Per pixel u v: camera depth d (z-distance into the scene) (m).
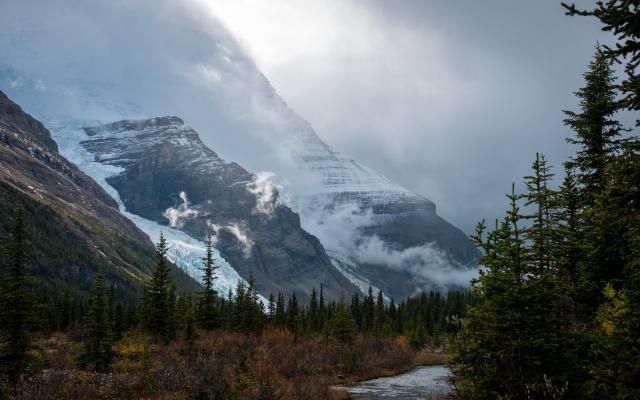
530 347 11.62
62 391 19.25
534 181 16.77
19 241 23.14
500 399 11.34
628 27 7.49
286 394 22.97
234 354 33.81
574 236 15.65
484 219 13.68
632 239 8.55
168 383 21.39
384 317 97.81
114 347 33.03
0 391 18.34
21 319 21.98
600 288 14.71
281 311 76.38
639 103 7.96
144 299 53.09
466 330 12.85
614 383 9.20
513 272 12.89
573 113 19.94
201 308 57.06
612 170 8.19
